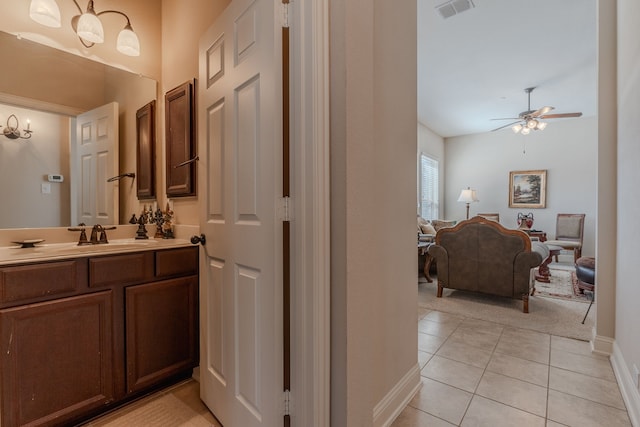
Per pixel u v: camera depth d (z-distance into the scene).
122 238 2.21
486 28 3.19
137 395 1.75
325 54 1.13
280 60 1.19
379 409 1.49
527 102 5.24
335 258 1.13
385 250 1.54
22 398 1.31
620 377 1.86
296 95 1.16
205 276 1.68
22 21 1.81
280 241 1.21
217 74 1.56
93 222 2.08
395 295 1.63
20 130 1.80
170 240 2.17
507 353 2.29
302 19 1.14
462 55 3.73
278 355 1.21
